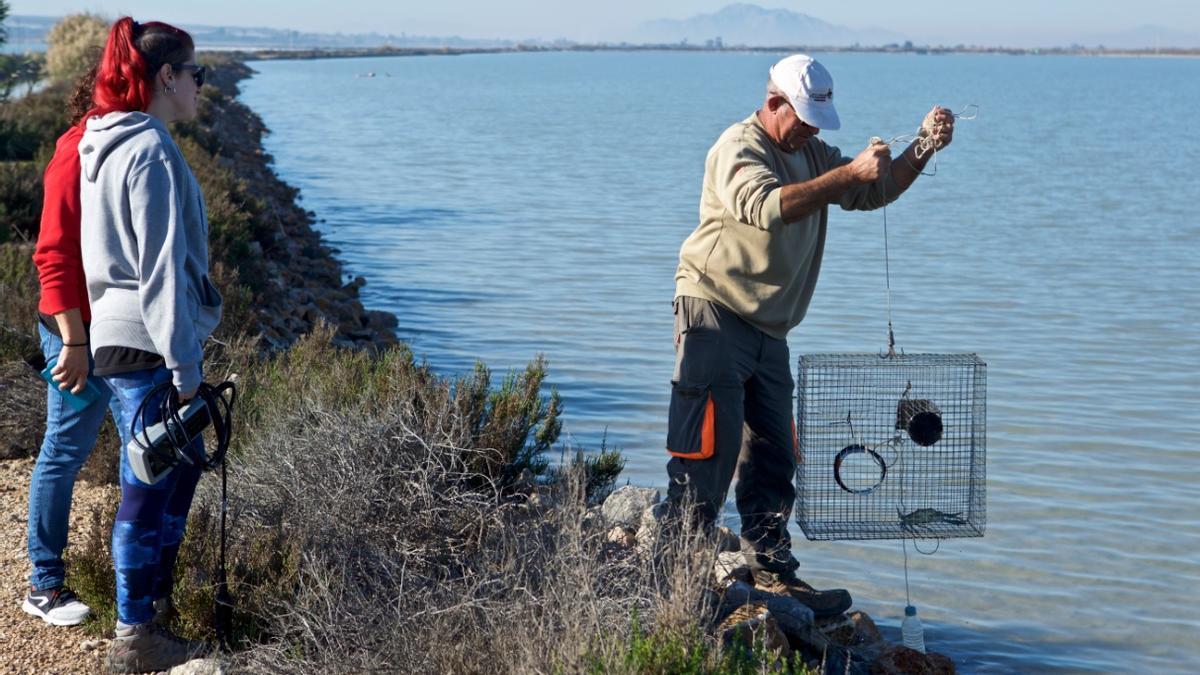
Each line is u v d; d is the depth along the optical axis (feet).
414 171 112.78
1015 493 26.91
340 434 16.33
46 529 13.93
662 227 74.79
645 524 17.04
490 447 19.15
